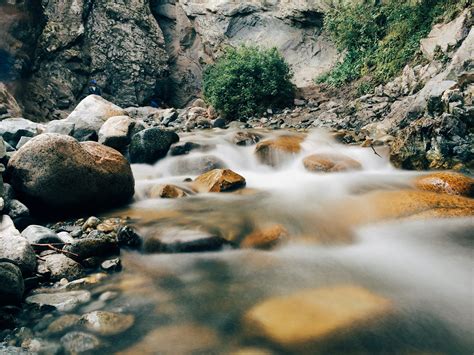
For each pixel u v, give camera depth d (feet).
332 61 32.73
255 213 10.75
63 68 32.94
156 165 16.21
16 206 9.82
